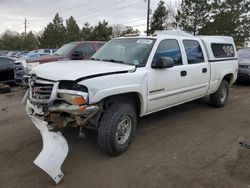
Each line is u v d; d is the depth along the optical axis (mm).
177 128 5363
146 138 4812
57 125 3781
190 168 3752
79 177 3525
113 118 3850
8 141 4688
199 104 7336
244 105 7395
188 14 30641
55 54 9875
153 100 4617
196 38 5949
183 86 5301
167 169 3725
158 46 4762
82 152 4234
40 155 3299
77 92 3459
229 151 4309
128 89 4016
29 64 8898
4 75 11078
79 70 3717
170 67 4629
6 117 6219
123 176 3549
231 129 5359
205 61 6027
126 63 4504
